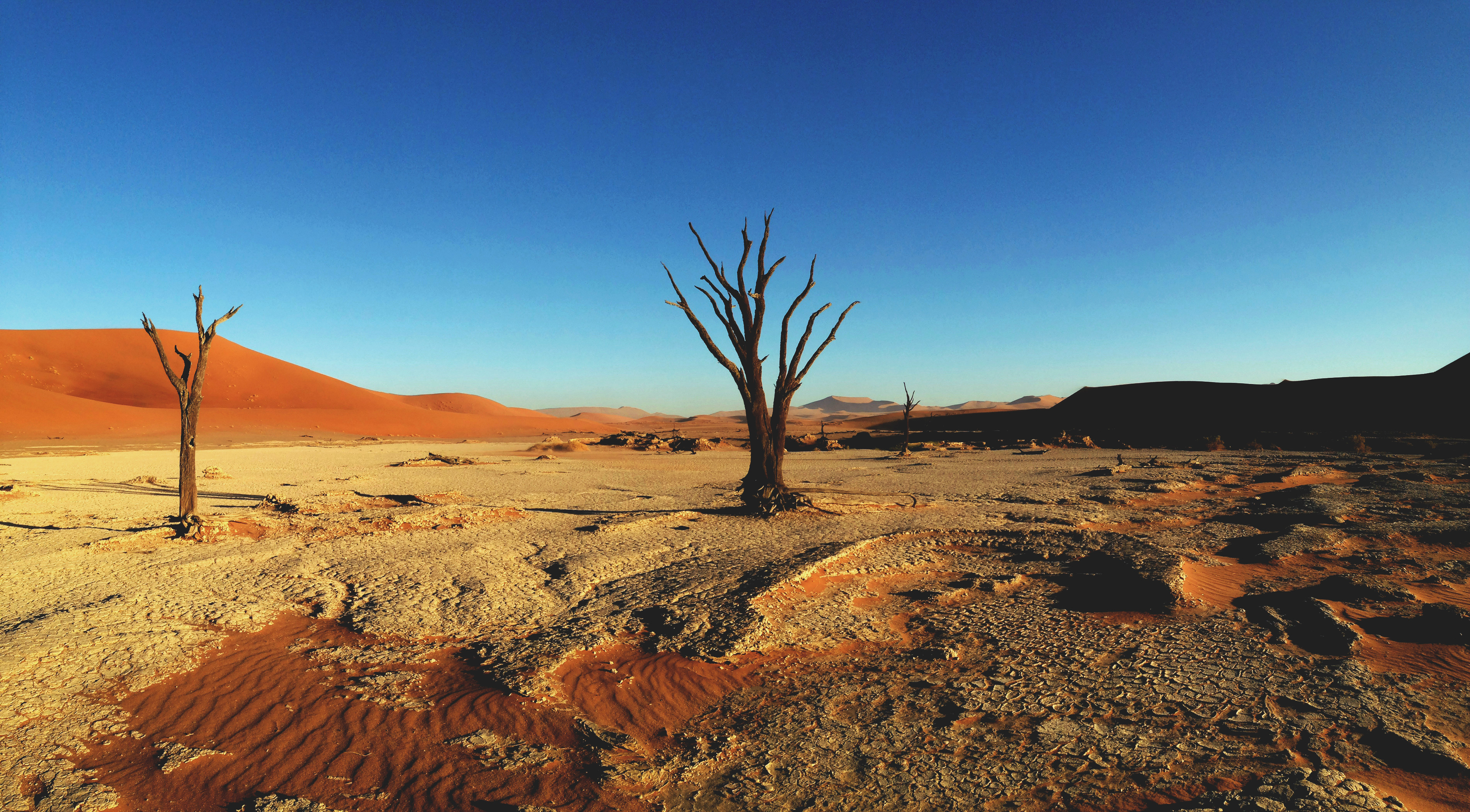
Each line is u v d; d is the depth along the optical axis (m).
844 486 26.11
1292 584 10.73
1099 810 4.80
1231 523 16.47
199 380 15.59
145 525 15.97
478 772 5.36
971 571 12.09
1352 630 8.09
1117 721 6.22
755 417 19.42
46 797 4.92
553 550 13.63
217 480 29.39
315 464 41.25
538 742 5.85
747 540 14.71
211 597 10.10
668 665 7.64
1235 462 32.22
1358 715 6.12
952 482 27.19
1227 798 4.79
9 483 23.69
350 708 6.39
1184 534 14.96
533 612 9.52
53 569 11.88
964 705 6.62
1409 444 39.34
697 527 16.62
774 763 5.59
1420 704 6.32
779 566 11.41
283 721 6.16
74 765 5.39
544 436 113.44
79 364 101.69
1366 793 4.73
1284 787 4.84
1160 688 6.89
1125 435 59.66
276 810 4.80
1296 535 13.80
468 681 7.05
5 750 5.55
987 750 5.73
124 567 12.09
